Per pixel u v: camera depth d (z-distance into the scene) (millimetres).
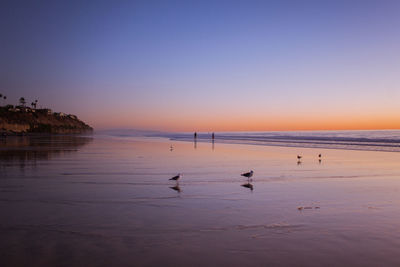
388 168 17625
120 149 33312
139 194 10703
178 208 8891
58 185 12203
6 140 57438
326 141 49188
